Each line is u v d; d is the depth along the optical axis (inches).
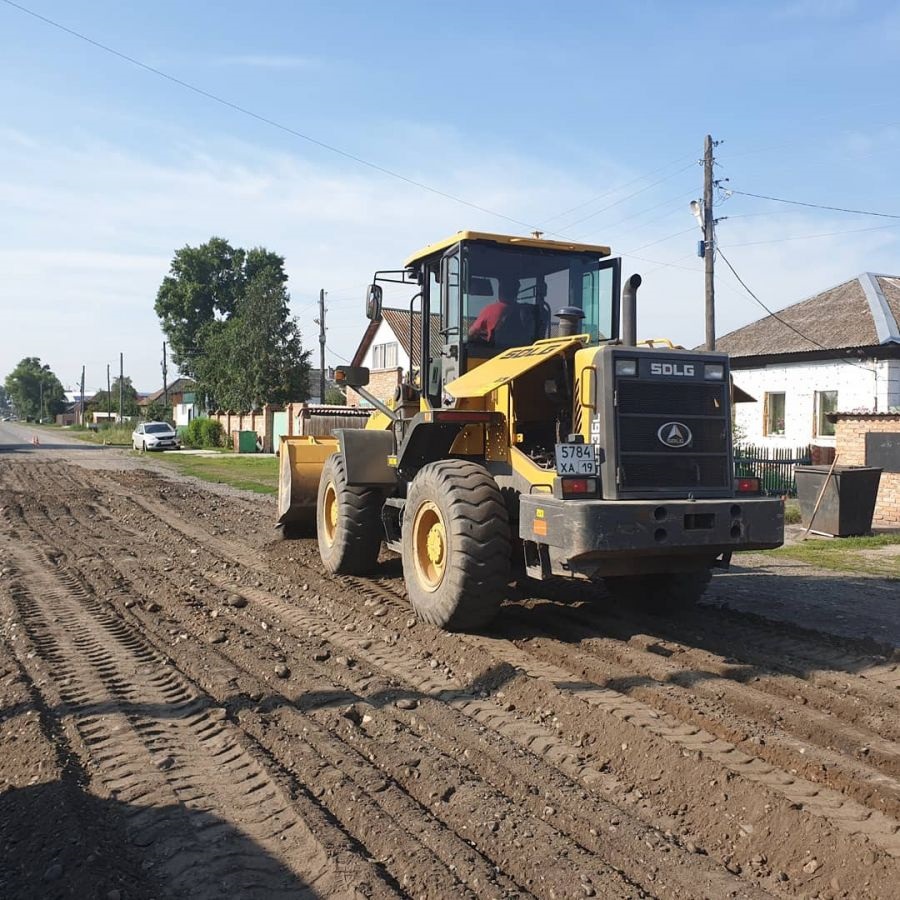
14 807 155.1
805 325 975.6
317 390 2258.9
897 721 193.8
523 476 261.0
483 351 296.4
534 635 257.8
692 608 297.4
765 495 260.4
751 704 199.2
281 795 156.7
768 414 976.9
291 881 130.3
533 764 170.4
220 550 433.4
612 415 238.8
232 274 2632.9
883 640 262.8
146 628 276.4
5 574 360.2
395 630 268.8
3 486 820.0
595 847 139.5
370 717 195.8
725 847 141.6
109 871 131.7
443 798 156.5
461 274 293.9
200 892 127.2
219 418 1878.7
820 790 157.4
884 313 900.0
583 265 310.0
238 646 253.6
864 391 870.4
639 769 167.6
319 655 243.3
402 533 287.0
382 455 327.3
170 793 158.6
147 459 1355.8
